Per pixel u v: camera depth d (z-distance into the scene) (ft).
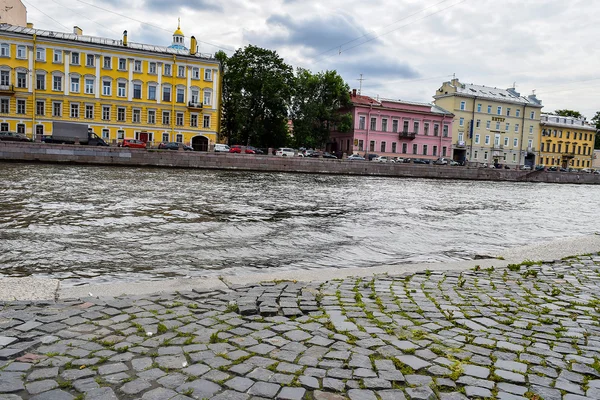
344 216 52.03
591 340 12.78
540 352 11.74
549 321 14.35
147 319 13.37
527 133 293.64
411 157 256.11
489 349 11.85
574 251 28.58
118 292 16.66
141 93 198.70
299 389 9.39
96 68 191.52
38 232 34.55
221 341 11.84
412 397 9.17
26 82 183.62
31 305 14.40
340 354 11.14
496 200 90.74
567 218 63.41
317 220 47.70
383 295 16.97
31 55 182.80
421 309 15.24
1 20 195.83
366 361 10.78
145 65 198.29
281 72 222.69
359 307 15.26
